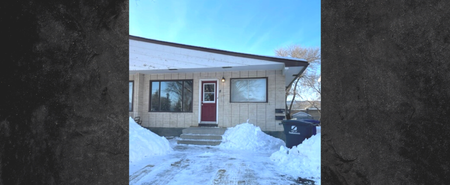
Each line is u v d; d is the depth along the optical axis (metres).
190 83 8.66
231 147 6.41
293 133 5.68
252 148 6.28
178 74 8.70
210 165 4.39
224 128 7.59
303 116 7.18
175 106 8.75
